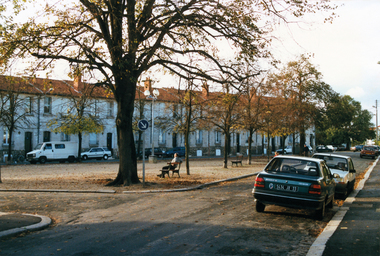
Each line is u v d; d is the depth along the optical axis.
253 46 14.21
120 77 14.60
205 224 7.57
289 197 8.23
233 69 15.41
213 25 14.39
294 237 6.60
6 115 33.31
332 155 14.09
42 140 42.31
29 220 7.71
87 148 46.06
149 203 10.52
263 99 30.33
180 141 55.62
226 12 13.77
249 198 11.65
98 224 7.61
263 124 30.73
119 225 7.48
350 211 9.45
